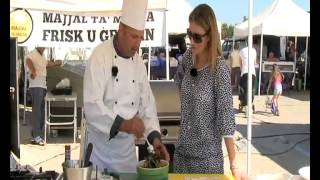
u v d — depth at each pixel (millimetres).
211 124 2230
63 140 7012
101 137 2266
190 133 2260
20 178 1894
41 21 5477
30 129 7770
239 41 15102
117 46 2266
